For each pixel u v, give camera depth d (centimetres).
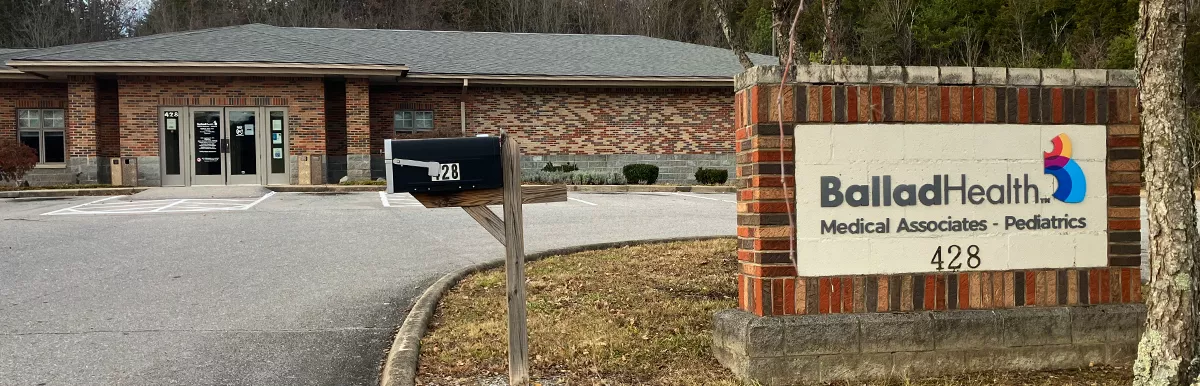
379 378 522
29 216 1398
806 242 479
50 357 561
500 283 793
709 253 968
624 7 5516
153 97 2138
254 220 1331
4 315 684
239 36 2359
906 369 487
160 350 580
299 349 585
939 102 489
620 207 1625
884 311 489
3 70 2144
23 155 2066
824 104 477
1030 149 501
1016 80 498
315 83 2200
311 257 984
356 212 1451
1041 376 493
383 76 2212
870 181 483
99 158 2186
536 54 2617
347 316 684
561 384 489
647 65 2555
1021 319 498
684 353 550
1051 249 507
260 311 702
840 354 481
